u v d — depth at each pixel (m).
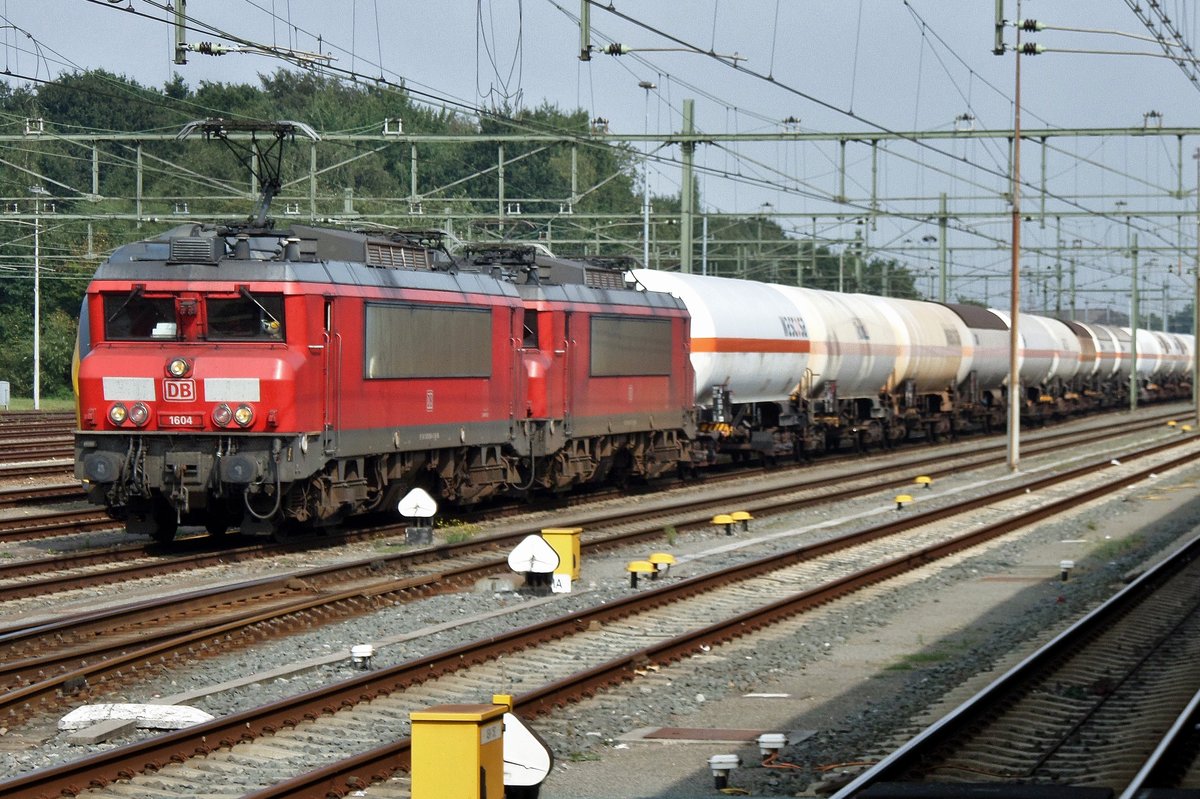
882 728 38.28
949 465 142.62
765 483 121.06
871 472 128.38
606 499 103.88
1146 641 52.00
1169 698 41.69
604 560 72.12
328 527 75.00
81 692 39.97
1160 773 32.09
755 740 37.44
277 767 33.19
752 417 128.25
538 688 40.50
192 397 67.06
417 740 28.00
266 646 47.75
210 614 52.75
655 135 126.81
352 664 44.88
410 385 76.69
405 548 72.75
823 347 134.62
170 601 52.19
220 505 71.19
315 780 30.39
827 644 51.53
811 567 71.12
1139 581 62.31
